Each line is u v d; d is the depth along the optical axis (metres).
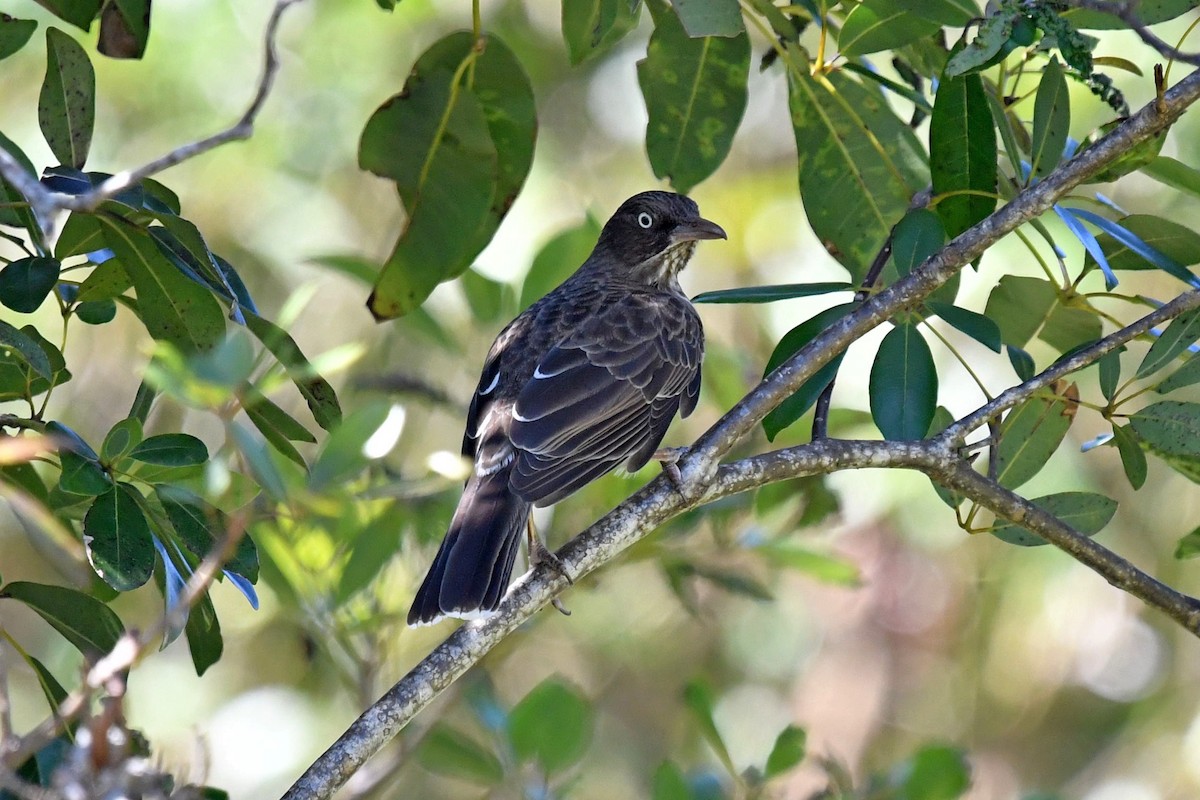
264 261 18.59
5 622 17.00
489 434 10.19
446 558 9.24
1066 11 8.77
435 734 10.59
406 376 14.13
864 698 18.52
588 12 9.71
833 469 8.77
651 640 18.36
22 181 6.03
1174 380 8.97
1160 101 8.24
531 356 10.73
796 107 10.49
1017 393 8.80
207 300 8.12
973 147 9.09
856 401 16.77
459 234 9.48
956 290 10.01
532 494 9.77
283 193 18.80
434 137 9.41
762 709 18.39
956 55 8.27
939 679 18.72
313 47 18.62
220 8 18.17
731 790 10.73
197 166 18.56
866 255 10.73
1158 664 18.48
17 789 5.49
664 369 10.99
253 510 6.70
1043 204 8.49
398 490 6.02
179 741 16.02
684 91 10.67
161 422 16.77
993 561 18.73
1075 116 16.53
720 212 19.94
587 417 10.36
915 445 8.80
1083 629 18.66
